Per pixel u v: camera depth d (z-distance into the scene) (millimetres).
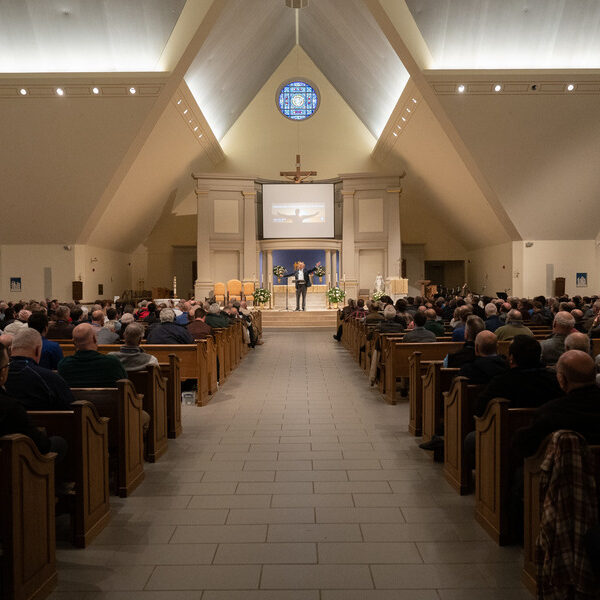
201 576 2877
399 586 2770
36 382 3383
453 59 12969
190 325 7949
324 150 22562
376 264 20797
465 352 4871
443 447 4648
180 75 13133
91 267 18812
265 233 20609
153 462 4723
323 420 6148
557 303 9555
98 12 11969
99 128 13977
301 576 2869
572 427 2598
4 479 2404
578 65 13055
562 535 2248
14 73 12797
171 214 23141
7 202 16031
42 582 2680
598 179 15492
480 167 15109
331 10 14828
